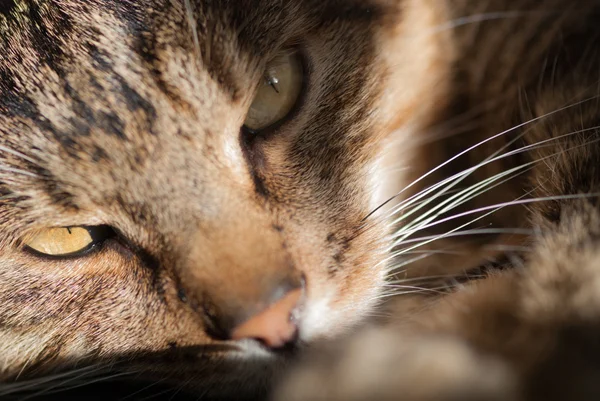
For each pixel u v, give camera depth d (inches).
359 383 8.8
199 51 10.2
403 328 9.5
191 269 10.1
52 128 10.1
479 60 11.9
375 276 10.9
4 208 10.3
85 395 11.4
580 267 9.5
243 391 10.7
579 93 10.9
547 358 8.9
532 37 11.7
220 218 10.2
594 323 9.2
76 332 10.9
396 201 11.8
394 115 11.7
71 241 10.6
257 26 10.5
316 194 10.8
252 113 10.7
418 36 11.7
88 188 10.2
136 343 10.8
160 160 10.1
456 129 11.9
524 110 11.3
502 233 11.3
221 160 10.3
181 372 10.7
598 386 8.8
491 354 9.0
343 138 11.1
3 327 10.9
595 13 11.6
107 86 10.1
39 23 10.3
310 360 9.2
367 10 11.3
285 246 10.3
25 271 10.7
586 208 10.1
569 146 10.6
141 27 10.1
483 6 12.0
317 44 11.0
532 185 10.9
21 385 11.1
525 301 9.4
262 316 10.0
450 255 11.5
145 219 10.3
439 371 8.7
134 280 10.6
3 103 10.2
